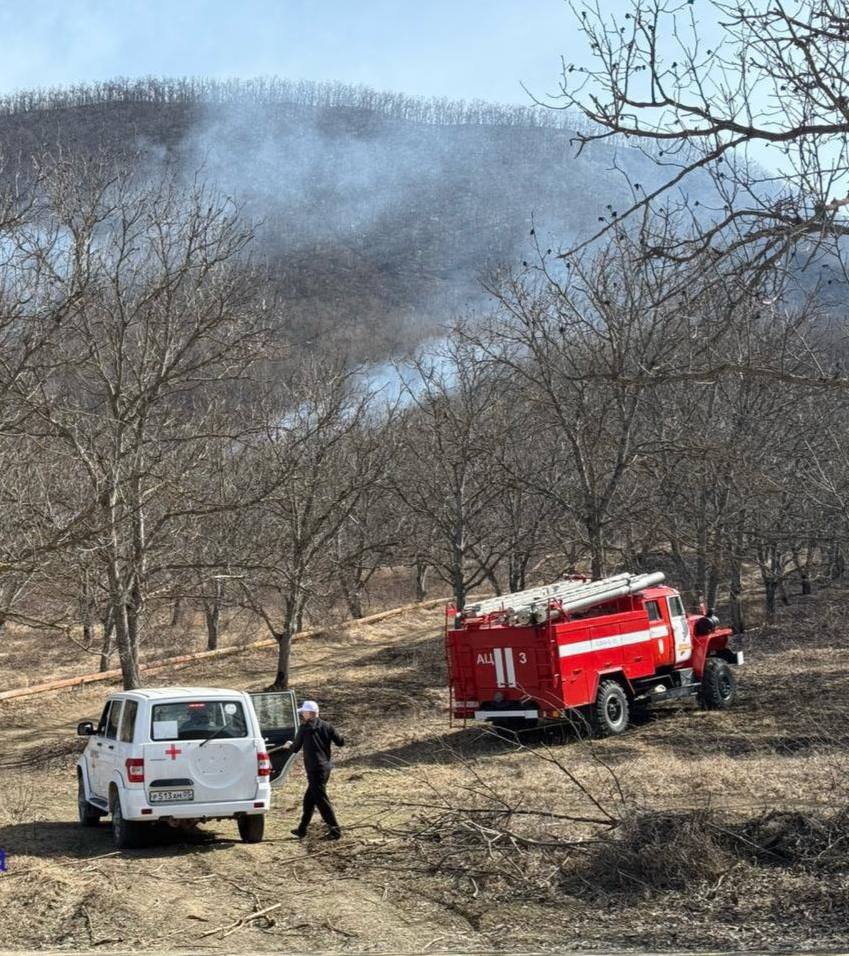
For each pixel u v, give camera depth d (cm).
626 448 2619
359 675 3275
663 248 859
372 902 1062
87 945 943
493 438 3103
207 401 2681
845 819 1115
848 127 814
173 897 1096
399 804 1380
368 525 4044
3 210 1714
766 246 832
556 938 920
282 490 2731
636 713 2355
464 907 1031
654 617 2270
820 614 3769
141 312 2414
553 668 2028
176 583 2678
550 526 3219
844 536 2506
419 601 5303
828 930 876
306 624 4653
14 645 4431
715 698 2330
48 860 1268
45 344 1581
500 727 2045
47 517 2002
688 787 1506
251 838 1368
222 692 1393
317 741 1376
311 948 923
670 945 871
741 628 3541
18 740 2606
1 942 954
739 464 2631
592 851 1131
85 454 2231
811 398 2481
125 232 2272
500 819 1307
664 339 2206
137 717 1347
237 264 2567
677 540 3119
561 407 2788
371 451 3231
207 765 1341
